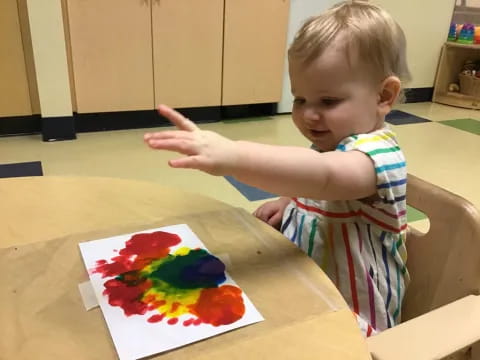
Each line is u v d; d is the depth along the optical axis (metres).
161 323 0.45
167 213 0.67
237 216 0.67
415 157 2.45
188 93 2.79
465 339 0.49
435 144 2.69
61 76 2.37
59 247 0.58
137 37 2.54
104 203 0.70
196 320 0.45
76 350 0.41
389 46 0.67
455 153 2.54
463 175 2.22
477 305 0.55
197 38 2.70
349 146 0.65
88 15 2.39
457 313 0.53
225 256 0.57
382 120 0.72
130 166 2.13
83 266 0.54
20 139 2.46
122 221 0.65
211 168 0.50
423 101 3.95
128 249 0.58
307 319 0.46
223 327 0.44
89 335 0.43
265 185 0.55
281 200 0.88
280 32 2.92
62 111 2.43
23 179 0.78
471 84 3.73
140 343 0.42
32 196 0.72
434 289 0.71
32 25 2.25
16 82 2.42
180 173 2.07
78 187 0.75
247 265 0.55
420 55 3.77
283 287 0.51
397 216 0.68
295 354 0.41
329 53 0.65
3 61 2.36
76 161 2.17
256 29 2.84
